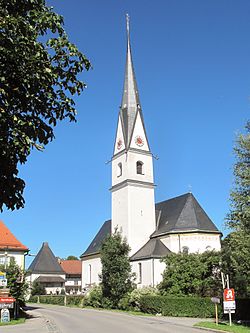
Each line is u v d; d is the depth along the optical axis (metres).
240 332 21.08
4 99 8.26
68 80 9.47
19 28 8.37
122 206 60.31
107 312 43.25
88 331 24.11
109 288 48.38
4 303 29.88
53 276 89.25
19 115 8.59
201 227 53.53
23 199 9.01
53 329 25.55
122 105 65.19
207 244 53.19
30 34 8.58
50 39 9.05
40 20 8.91
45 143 9.21
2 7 8.59
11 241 60.94
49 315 39.34
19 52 8.23
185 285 39.28
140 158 61.84
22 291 37.09
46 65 8.68
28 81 8.42
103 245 48.91
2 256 58.28
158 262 52.34
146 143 63.06
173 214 58.56
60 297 67.69
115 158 63.84
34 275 87.94
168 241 54.53
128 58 67.25
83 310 47.94
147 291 43.69
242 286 30.89
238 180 25.45
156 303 38.69
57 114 9.27
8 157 8.49
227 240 26.33
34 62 8.45
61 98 9.23
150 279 51.94
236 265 25.08
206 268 39.12
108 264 47.47
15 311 33.84
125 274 47.03
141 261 54.28
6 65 8.19
